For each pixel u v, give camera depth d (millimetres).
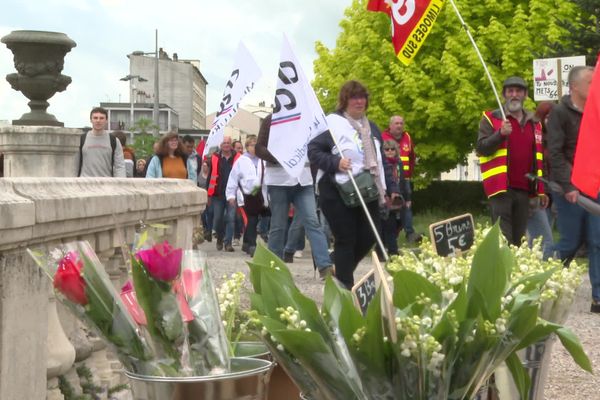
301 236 17344
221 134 11766
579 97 10375
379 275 2412
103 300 2713
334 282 2543
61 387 4371
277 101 8312
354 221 9008
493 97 35750
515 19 35094
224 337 2807
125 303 2779
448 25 36188
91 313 2715
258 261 2775
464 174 62750
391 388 2445
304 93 8281
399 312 2541
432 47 36688
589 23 17125
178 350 2736
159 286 2686
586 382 7125
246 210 18062
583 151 5207
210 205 23344
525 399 2926
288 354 2512
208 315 2783
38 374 4031
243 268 15031
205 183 22125
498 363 2619
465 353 2488
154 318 2699
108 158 13320
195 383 2654
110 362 5230
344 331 2459
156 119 53625
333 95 39844
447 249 4016
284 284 2529
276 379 3215
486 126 10906
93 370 4945
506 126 10617
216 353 2773
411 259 3457
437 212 37531
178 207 7258
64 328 4773
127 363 2750
